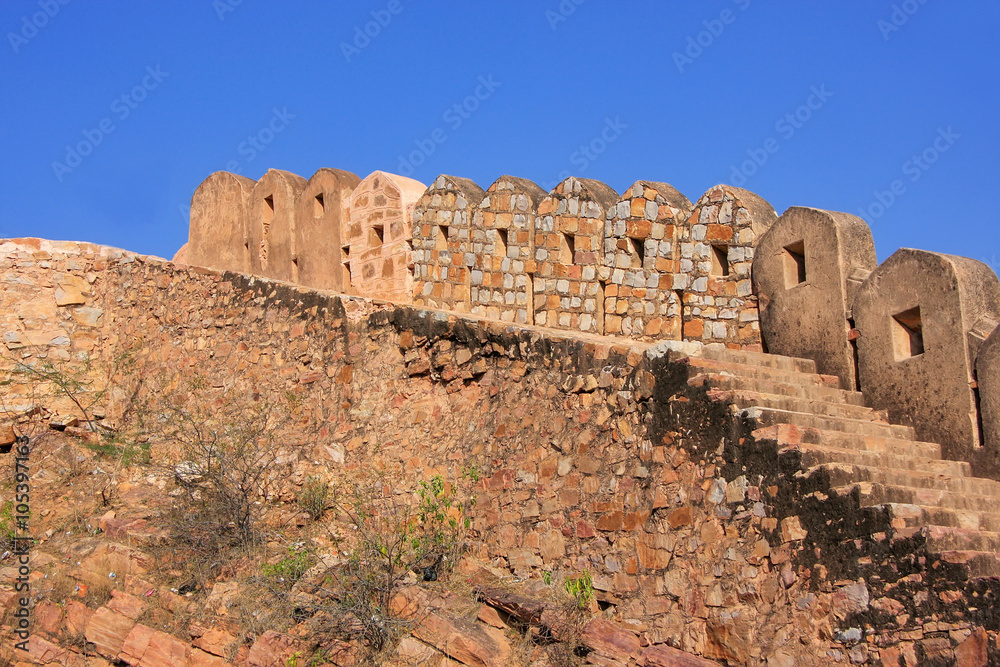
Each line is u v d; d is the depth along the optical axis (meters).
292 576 9.91
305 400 11.86
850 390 8.87
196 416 13.06
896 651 6.35
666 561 7.95
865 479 7.14
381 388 11.08
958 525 6.85
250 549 10.70
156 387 14.00
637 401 8.53
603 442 8.77
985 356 7.87
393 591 9.12
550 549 8.95
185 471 11.98
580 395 9.07
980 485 7.61
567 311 10.83
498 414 9.84
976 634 5.99
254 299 12.91
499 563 9.39
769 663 7.02
